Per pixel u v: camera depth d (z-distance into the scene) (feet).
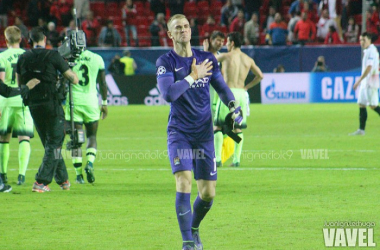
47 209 70.85
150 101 233.35
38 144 136.15
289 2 291.58
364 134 145.48
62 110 79.82
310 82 235.20
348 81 233.96
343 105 225.35
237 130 101.81
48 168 80.89
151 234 59.36
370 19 267.39
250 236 58.23
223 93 55.72
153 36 261.65
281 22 255.50
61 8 265.34
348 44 255.70
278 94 235.81
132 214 68.13
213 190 54.75
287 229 60.64
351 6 270.26
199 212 55.42
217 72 55.42
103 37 247.50
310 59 240.73
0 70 84.43
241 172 96.68
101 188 84.43
